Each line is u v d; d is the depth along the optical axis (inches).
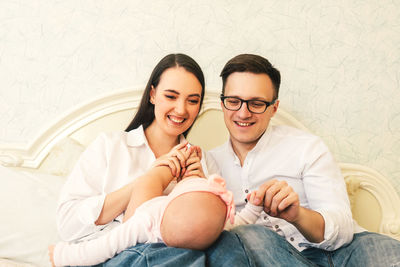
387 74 77.6
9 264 48.8
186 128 52.8
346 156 77.7
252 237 37.9
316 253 49.6
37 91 77.0
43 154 73.7
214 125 75.2
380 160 77.7
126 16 77.4
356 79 77.6
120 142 52.6
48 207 57.4
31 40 76.8
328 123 77.7
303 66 77.5
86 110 74.7
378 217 75.5
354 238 48.8
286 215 41.5
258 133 53.4
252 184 55.6
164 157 46.7
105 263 36.6
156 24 77.6
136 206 39.9
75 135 74.6
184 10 77.7
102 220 44.1
